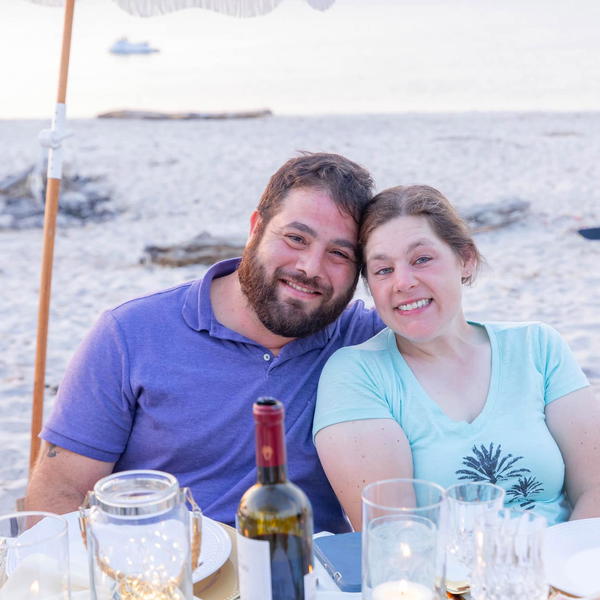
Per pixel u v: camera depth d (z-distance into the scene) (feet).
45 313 9.45
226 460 7.24
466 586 4.81
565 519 7.06
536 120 62.34
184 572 4.29
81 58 106.22
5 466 14.96
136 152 51.06
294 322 7.17
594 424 7.22
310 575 4.31
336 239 7.07
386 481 4.58
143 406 7.25
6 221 34.68
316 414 7.09
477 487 5.15
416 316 6.95
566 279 27.07
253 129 60.85
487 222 33.68
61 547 4.43
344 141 55.11
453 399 7.13
